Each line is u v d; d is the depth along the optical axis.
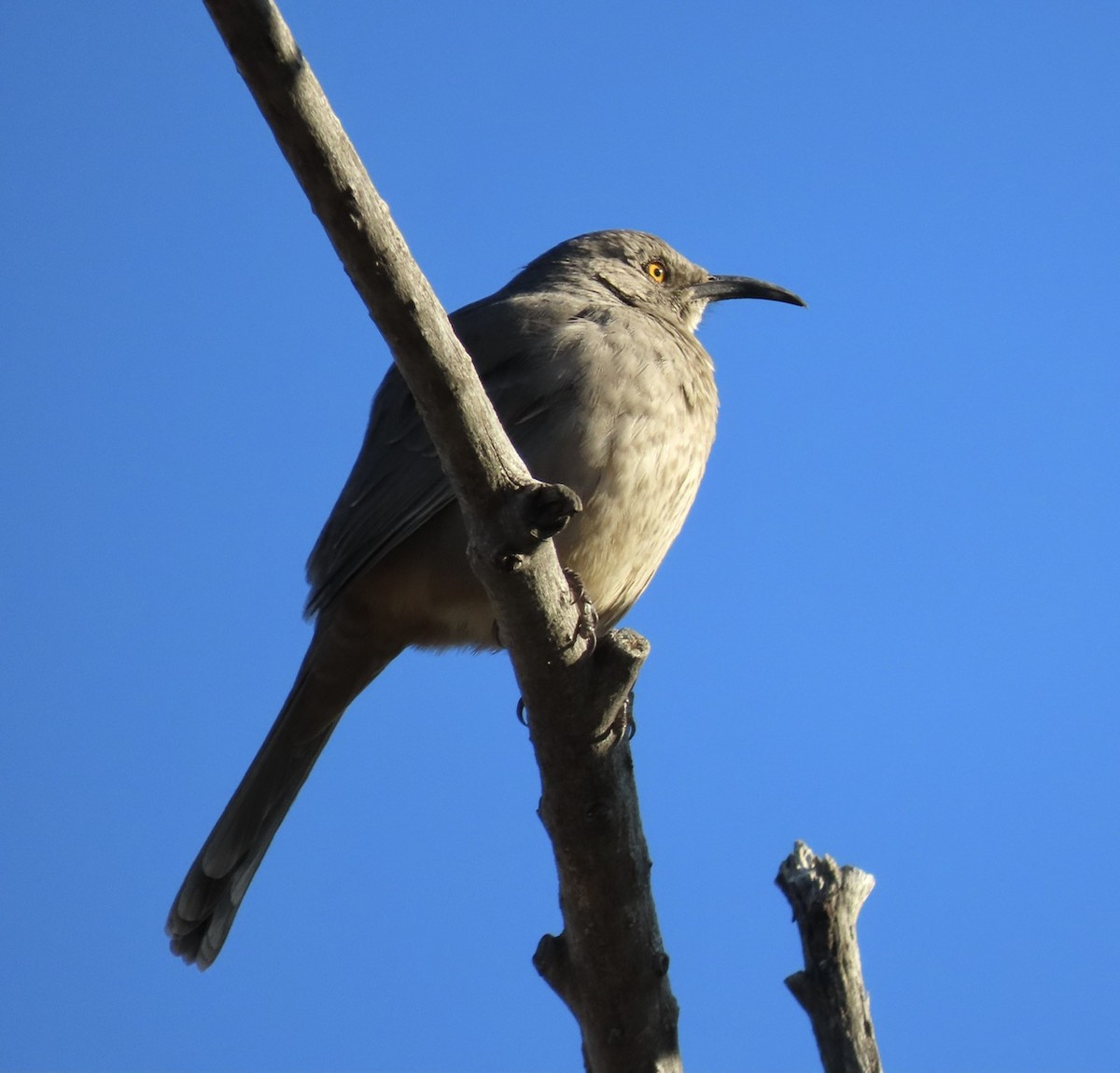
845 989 7.70
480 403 6.70
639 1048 8.09
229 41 5.53
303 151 5.82
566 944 8.16
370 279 6.20
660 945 8.06
